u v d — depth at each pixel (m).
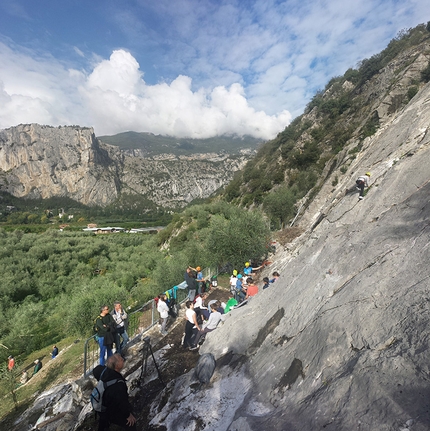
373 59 50.88
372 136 17.91
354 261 4.68
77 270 34.84
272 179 52.66
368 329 2.94
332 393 2.45
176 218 52.88
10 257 34.97
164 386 5.45
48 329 19.22
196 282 10.37
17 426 6.23
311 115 65.69
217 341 5.95
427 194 5.16
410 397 1.91
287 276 6.59
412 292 2.94
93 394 3.68
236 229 15.67
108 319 7.19
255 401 3.43
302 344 3.68
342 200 9.88
